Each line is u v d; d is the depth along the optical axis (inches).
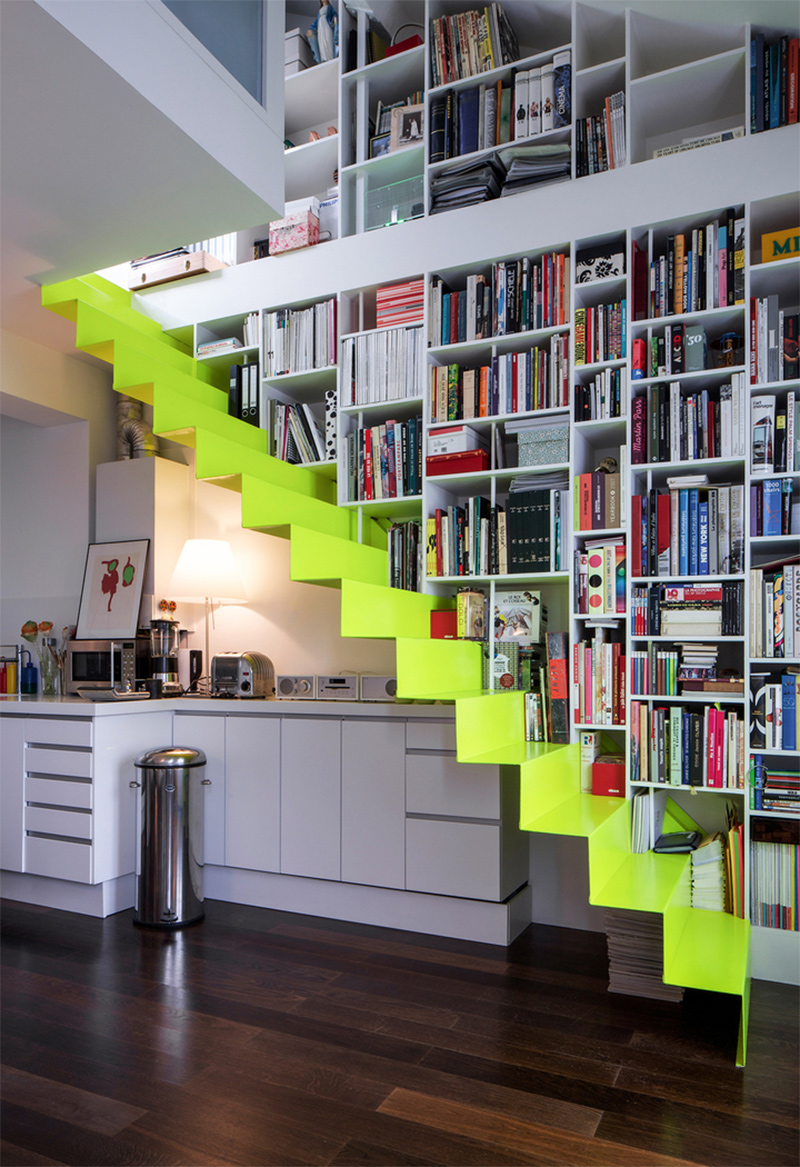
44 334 162.4
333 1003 102.4
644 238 131.3
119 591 170.4
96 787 136.0
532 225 136.9
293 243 159.8
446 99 147.6
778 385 117.3
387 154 154.1
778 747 113.5
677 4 126.0
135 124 98.8
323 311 157.9
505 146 140.0
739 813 119.3
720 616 118.6
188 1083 83.0
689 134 141.4
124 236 125.6
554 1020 98.2
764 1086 83.1
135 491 173.3
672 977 89.6
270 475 143.3
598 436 137.5
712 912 117.2
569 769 121.3
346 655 162.7
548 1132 74.7
